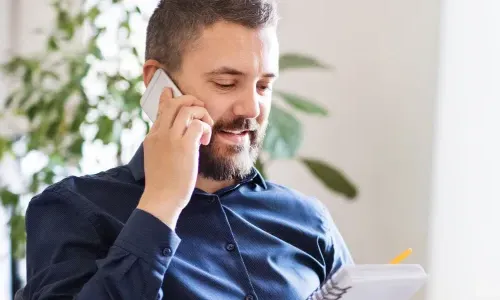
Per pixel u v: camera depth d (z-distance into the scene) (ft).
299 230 5.32
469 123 7.48
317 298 4.20
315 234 5.37
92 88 9.14
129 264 4.17
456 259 7.61
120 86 8.60
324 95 9.78
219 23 4.55
